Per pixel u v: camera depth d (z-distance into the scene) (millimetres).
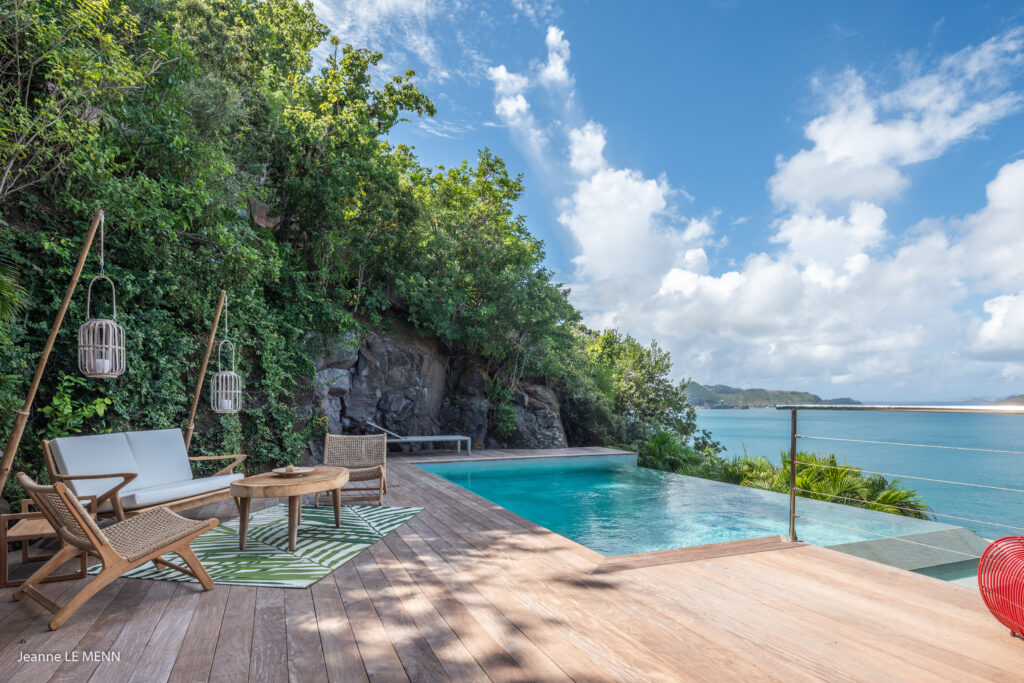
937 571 4914
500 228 15508
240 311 8359
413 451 12875
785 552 4133
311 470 5055
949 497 22516
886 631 2732
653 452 17594
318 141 11453
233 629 2812
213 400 6582
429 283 13188
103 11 6113
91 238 4465
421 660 2459
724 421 77875
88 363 4859
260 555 4168
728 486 9305
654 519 6680
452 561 4023
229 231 8172
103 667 2400
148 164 7527
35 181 5949
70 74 5660
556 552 4254
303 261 11359
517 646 2598
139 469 5102
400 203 12703
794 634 2705
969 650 2520
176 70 7816
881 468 33281
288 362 9766
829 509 7219
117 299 6500
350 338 11250
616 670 2355
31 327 5734
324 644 2631
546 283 14727
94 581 2973
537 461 11914
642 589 3371
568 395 17453
